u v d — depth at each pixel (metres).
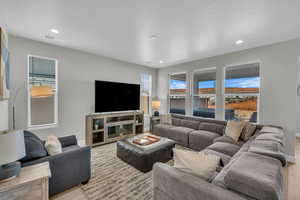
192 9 1.87
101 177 2.24
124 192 1.89
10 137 1.22
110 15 2.04
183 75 4.93
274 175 0.97
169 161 2.79
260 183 0.88
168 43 3.06
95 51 3.68
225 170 1.26
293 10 1.85
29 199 1.36
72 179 1.89
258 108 3.27
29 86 3.06
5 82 2.08
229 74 3.79
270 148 1.55
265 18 2.05
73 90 3.58
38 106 3.24
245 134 2.90
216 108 3.96
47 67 3.30
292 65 2.79
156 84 5.77
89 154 2.09
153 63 4.92
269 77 3.05
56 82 3.35
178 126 4.41
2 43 1.84
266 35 2.61
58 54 3.31
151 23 2.26
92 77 3.91
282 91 2.90
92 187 1.99
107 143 3.91
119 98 4.36
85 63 3.76
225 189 1.00
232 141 2.83
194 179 1.13
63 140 2.54
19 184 1.27
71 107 3.55
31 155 1.62
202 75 4.39
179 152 1.41
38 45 3.04
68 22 2.25
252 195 0.90
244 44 3.07
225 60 3.76
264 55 3.11
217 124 3.69
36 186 1.38
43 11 1.95
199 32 2.53
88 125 3.58
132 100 4.72
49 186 1.68
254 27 2.32
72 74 3.55
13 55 2.77
